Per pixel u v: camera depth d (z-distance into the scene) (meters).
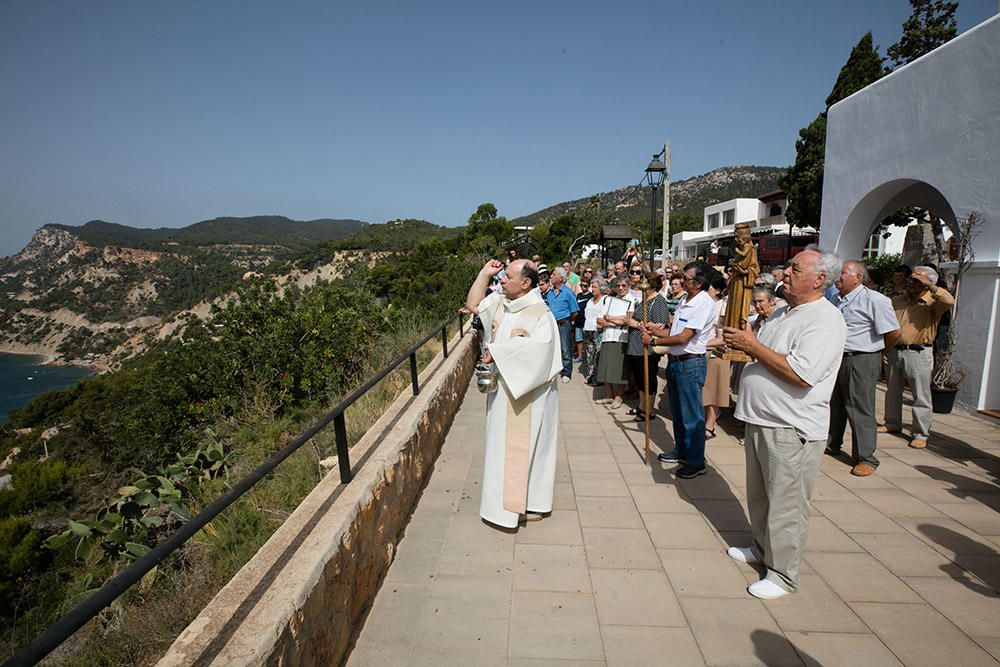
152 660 2.87
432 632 2.68
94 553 4.73
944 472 4.55
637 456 5.15
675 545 3.50
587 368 8.59
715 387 5.52
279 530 2.50
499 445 3.66
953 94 6.21
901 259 13.30
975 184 6.01
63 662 3.12
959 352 6.23
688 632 2.67
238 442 7.02
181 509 4.63
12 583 5.24
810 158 21.50
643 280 6.80
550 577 3.16
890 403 5.52
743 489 4.35
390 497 3.39
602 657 2.51
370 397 6.85
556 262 39.28
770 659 2.48
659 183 14.39
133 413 8.54
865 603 2.87
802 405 2.79
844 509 3.92
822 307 2.79
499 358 3.46
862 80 19.22
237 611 1.94
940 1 17.53
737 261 5.39
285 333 8.52
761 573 3.17
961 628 2.67
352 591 2.66
